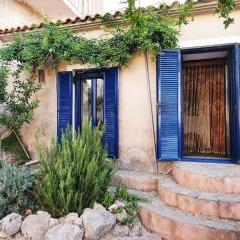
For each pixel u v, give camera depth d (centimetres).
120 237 429
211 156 642
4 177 496
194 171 493
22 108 695
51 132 722
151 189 558
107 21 644
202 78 693
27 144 746
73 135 540
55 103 721
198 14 590
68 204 453
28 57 645
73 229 410
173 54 595
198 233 396
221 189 458
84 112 708
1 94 689
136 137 634
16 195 480
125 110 645
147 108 627
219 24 579
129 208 480
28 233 427
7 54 670
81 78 707
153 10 594
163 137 588
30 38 667
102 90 691
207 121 694
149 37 585
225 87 670
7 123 698
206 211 429
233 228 388
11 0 923
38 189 478
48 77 727
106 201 486
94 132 525
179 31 584
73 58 648
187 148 705
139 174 598
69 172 449
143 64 632
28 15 1016
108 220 438
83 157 476
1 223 446
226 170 503
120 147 646
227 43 570
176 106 593
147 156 625
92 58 626
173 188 489
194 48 598
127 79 644
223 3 301
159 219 437
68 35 652
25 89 705
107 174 506
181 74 625
